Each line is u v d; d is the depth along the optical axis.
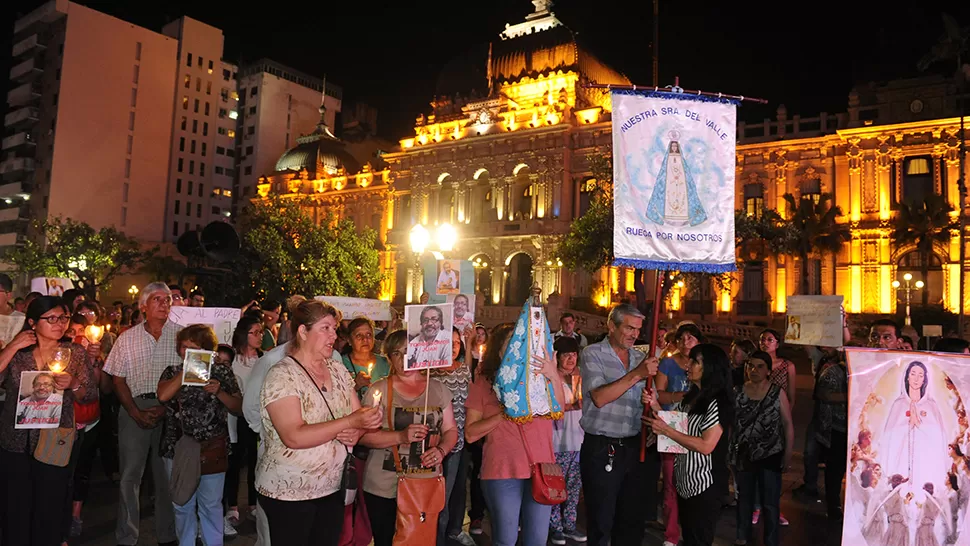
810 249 44.31
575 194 54.50
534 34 57.81
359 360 9.31
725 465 7.32
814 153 48.09
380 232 66.81
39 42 87.12
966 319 41.53
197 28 94.75
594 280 51.44
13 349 7.30
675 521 9.66
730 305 48.69
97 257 69.12
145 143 89.62
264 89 95.62
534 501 7.18
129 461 8.72
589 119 54.47
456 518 9.68
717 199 8.05
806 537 9.98
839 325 10.57
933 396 6.86
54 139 83.44
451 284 9.20
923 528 6.70
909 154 44.91
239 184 96.38
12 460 7.39
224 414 7.95
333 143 75.94
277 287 49.72
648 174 7.94
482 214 59.38
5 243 85.56
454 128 60.53
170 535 8.41
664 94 8.09
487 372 7.50
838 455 10.51
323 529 5.96
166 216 91.06
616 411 7.90
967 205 42.88
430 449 6.61
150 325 8.98
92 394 8.52
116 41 88.00
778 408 9.02
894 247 44.03
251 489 10.55
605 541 7.70
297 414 5.57
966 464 6.80
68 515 8.62
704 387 7.16
